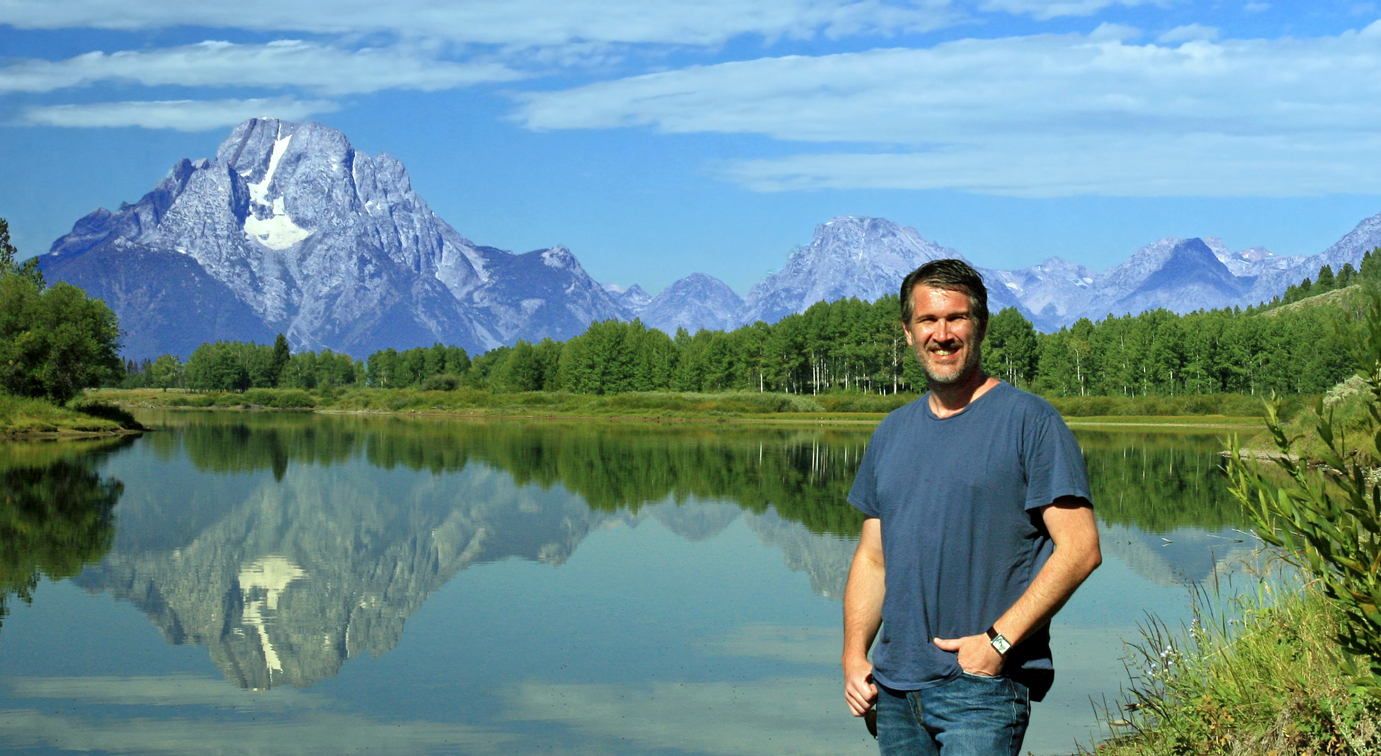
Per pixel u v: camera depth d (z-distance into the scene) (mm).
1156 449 54250
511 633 15000
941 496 3920
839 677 12719
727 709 11516
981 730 3758
